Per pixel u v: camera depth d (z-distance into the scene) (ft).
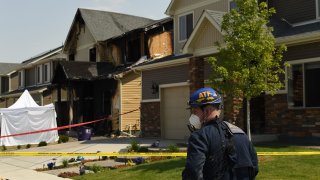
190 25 76.54
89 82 102.83
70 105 99.35
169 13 80.18
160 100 75.97
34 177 42.73
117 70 98.84
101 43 106.83
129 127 93.71
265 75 42.70
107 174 40.42
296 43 51.44
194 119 13.29
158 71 76.59
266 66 42.55
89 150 60.80
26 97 83.76
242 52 42.11
